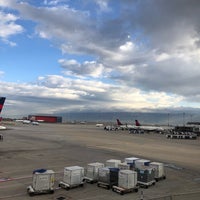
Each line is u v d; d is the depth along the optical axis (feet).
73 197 54.44
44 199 52.70
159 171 71.31
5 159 97.81
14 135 219.20
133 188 58.85
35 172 56.44
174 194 58.80
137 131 382.83
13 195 54.80
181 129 428.56
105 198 54.24
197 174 82.28
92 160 102.53
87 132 321.52
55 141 178.40
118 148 149.48
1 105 134.10
